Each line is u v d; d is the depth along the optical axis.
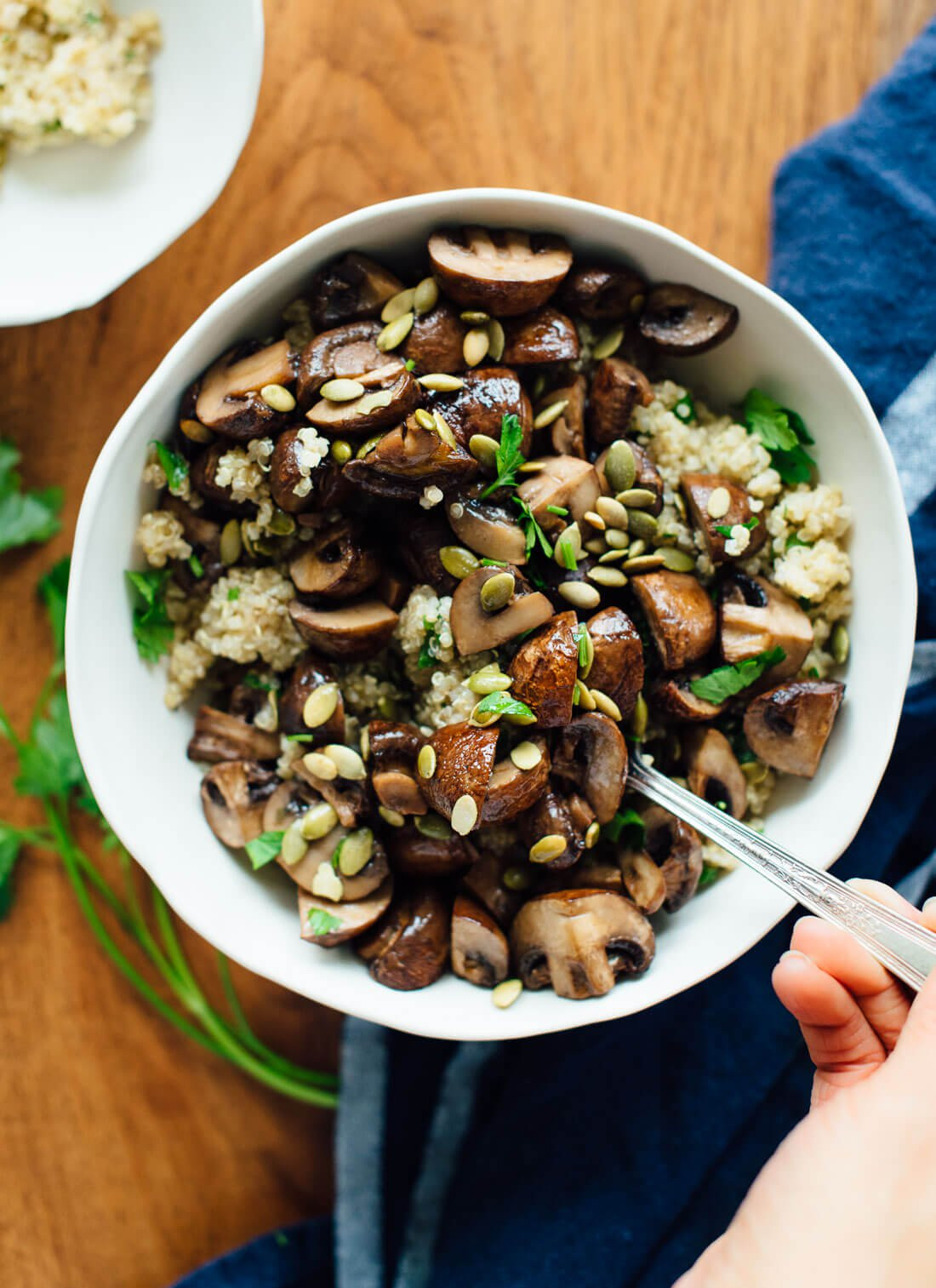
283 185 0.60
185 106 0.58
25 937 0.63
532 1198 0.61
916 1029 0.49
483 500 0.53
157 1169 0.64
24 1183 0.63
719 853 0.55
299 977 0.53
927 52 0.59
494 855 0.55
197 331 0.51
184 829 0.54
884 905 0.51
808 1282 0.47
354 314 0.53
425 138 0.60
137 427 0.52
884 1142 0.48
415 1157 0.63
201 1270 0.62
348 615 0.54
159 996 0.64
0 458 0.60
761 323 0.54
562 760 0.53
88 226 0.59
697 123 0.60
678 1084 0.61
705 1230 0.61
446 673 0.54
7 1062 0.63
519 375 0.55
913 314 0.58
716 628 0.54
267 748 0.55
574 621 0.52
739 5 0.60
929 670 0.59
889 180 0.58
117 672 0.54
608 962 0.53
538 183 0.60
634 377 0.54
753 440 0.55
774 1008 0.61
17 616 0.62
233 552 0.55
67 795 0.63
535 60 0.60
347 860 0.54
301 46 0.60
